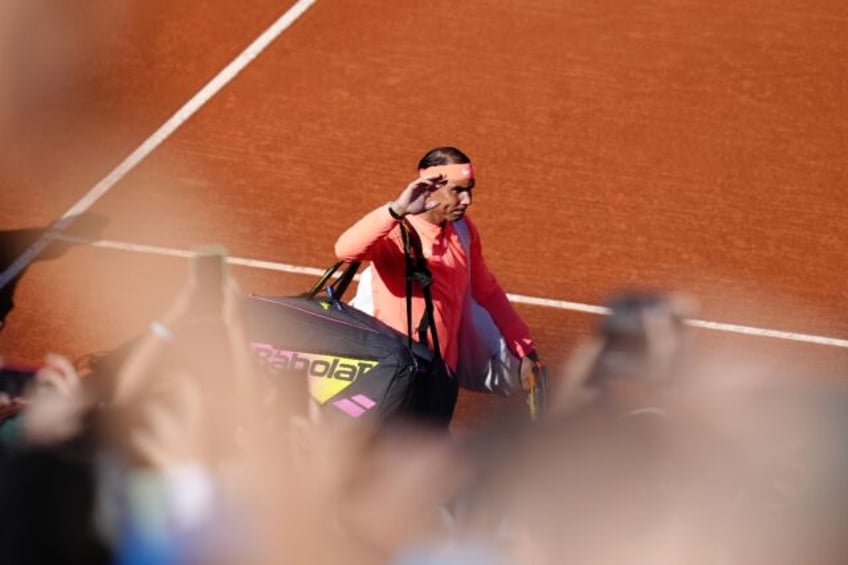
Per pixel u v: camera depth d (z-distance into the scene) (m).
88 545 14.91
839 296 34.12
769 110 41.91
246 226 35.91
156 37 44.66
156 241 35.09
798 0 47.72
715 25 46.16
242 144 39.56
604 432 15.77
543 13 46.47
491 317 25.73
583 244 35.66
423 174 23.22
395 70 43.31
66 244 34.81
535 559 16.05
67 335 31.50
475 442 16.84
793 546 15.39
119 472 15.63
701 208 37.28
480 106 41.69
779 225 36.72
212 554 16.05
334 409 22.67
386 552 19.12
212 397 19.39
